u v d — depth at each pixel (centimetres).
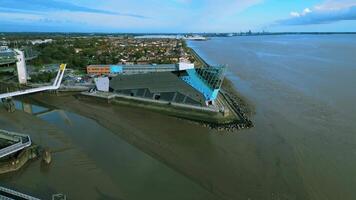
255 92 12050
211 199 5103
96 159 6475
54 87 12462
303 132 7819
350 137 7456
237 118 9006
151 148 7025
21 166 6084
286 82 13738
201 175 5834
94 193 5256
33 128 8438
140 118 9375
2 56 16200
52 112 10150
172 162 6344
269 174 5862
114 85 11750
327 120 8644
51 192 5278
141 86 11062
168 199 5100
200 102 10088
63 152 6812
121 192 5291
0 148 6303
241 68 18125
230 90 12356
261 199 5109
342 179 5656
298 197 5153
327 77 14588
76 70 18288
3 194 4697
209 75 10231
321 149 6844
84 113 9969
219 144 7250
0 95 10925
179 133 8025
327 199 5088
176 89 10412
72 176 5797
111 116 9600
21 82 14138
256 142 7319
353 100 10512
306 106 9981
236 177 5769
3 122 8962
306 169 6016
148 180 5659
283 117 8975
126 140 7525
